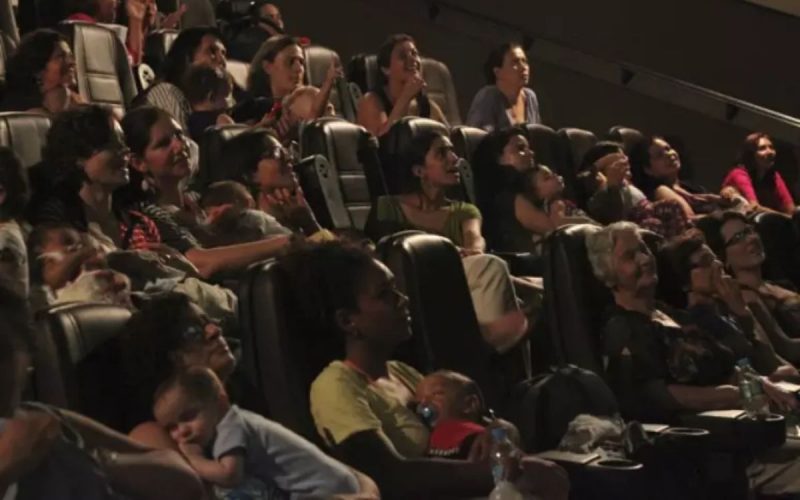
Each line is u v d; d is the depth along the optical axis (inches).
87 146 130.2
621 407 147.2
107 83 201.5
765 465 150.4
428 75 254.2
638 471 119.6
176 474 85.0
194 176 164.9
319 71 233.0
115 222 135.0
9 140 141.8
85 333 99.8
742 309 171.3
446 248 131.6
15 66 169.2
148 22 233.0
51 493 76.4
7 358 75.4
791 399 154.8
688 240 168.2
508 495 104.8
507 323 143.9
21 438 75.4
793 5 288.8
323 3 292.7
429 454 114.1
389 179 182.4
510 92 249.1
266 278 113.9
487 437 111.3
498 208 198.2
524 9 293.0
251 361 114.3
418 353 126.9
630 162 250.7
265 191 158.4
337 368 112.8
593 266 150.8
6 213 123.0
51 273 115.7
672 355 149.2
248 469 99.3
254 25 249.8
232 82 205.3
